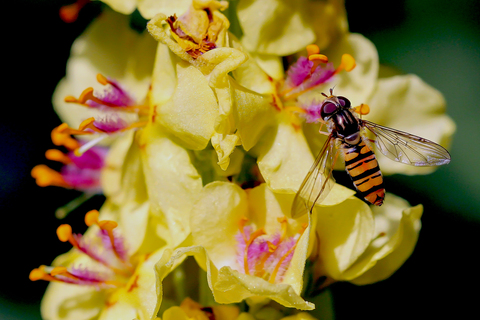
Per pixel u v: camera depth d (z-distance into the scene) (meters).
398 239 0.15
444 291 0.17
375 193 0.15
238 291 0.14
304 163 0.15
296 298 0.14
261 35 0.15
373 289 0.17
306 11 0.15
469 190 0.17
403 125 0.15
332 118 0.15
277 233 0.14
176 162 0.15
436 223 0.17
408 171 0.16
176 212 0.15
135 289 0.15
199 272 0.15
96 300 0.15
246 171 0.15
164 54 0.15
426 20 0.17
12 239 0.17
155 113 0.15
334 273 0.15
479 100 0.17
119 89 0.15
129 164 0.15
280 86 0.15
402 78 0.15
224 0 0.15
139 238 0.15
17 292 0.17
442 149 0.15
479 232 0.17
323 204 0.14
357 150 0.15
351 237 0.15
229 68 0.14
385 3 0.17
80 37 0.16
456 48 0.17
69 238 0.15
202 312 0.15
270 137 0.15
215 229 0.14
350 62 0.15
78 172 0.16
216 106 0.14
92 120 0.15
